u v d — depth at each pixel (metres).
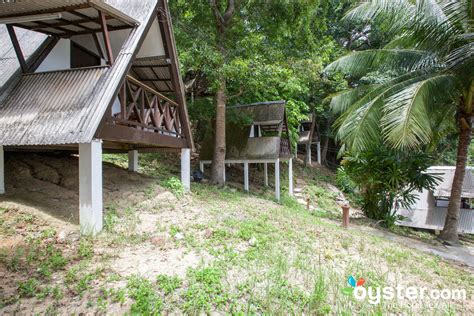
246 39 10.78
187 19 11.94
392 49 9.75
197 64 9.78
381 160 10.79
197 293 3.27
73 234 4.59
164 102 7.52
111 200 6.27
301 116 17.42
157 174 10.38
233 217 6.82
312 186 17.88
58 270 3.58
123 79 5.57
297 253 5.00
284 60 11.52
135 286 3.32
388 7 8.44
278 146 12.92
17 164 6.66
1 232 4.27
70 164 7.54
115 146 8.50
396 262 5.38
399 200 11.33
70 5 5.07
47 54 6.32
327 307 3.26
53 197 5.74
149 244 4.65
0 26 7.20
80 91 5.33
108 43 5.56
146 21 6.32
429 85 7.79
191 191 8.76
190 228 5.55
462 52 7.53
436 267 5.62
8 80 5.69
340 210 14.63
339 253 5.37
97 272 3.57
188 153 8.66
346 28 20.14
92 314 2.84
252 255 4.54
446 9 7.95
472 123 9.51
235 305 3.12
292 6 11.06
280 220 7.39
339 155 11.82
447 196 12.49
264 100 16.31
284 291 3.49
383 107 8.34
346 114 10.09
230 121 13.41
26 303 2.91
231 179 15.17
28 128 4.94
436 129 10.53
